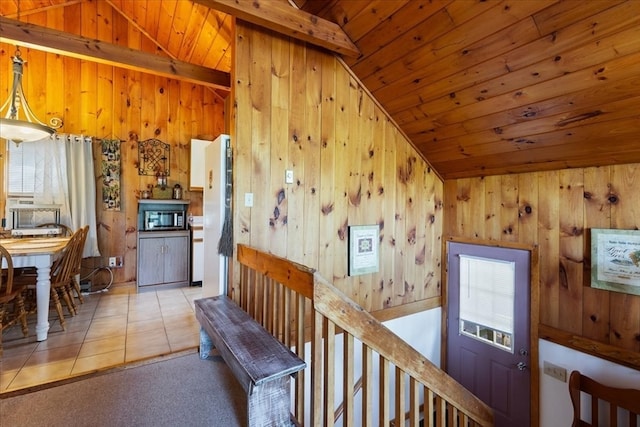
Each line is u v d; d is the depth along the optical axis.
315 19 2.35
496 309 3.08
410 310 3.37
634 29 1.54
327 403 1.44
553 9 1.66
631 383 2.21
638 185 2.17
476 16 1.90
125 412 1.73
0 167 3.72
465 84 2.32
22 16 3.87
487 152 2.84
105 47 2.77
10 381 2.02
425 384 1.74
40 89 3.93
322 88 2.74
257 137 2.43
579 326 2.49
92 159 4.14
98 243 4.26
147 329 2.95
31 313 3.01
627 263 2.22
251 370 1.43
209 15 3.12
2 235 3.73
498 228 3.06
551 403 2.66
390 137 3.18
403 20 2.18
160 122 4.65
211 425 1.64
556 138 2.31
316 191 2.72
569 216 2.54
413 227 3.38
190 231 4.64
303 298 1.66
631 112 1.87
